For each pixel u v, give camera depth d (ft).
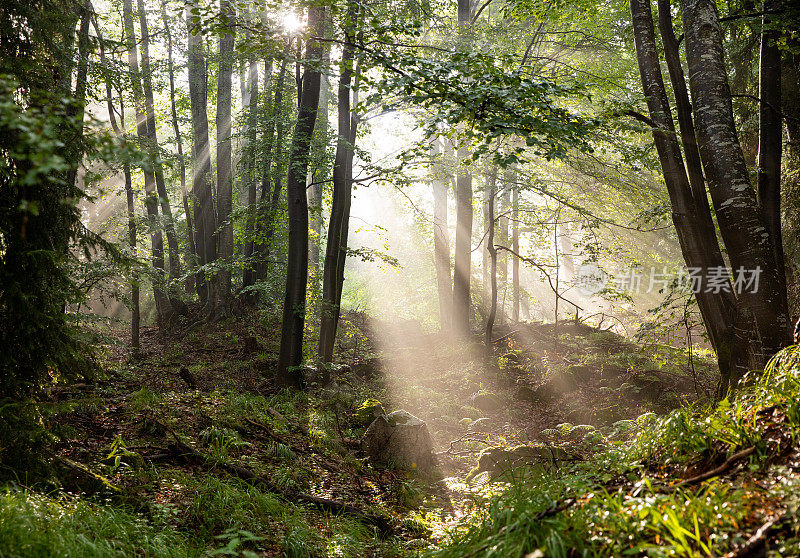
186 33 62.08
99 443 21.40
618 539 9.85
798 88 36.01
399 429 27.55
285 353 38.73
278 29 24.48
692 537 9.16
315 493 21.43
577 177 49.26
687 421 14.07
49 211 17.30
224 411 29.14
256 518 17.35
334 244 42.98
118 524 14.15
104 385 30.48
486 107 22.39
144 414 25.48
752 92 41.50
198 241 65.92
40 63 17.97
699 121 24.93
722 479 11.13
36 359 17.08
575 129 22.44
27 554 10.62
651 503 10.12
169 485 18.80
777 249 25.88
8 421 15.29
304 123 39.32
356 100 61.77
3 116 10.02
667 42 27.89
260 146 44.65
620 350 47.73
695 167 26.86
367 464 26.55
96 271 31.83
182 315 62.34
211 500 17.92
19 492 12.96
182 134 69.31
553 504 11.60
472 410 38.17
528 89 22.15
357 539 17.66
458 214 58.59
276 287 60.18
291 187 39.50
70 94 18.35
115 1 61.46
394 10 43.32
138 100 50.03
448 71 22.74
